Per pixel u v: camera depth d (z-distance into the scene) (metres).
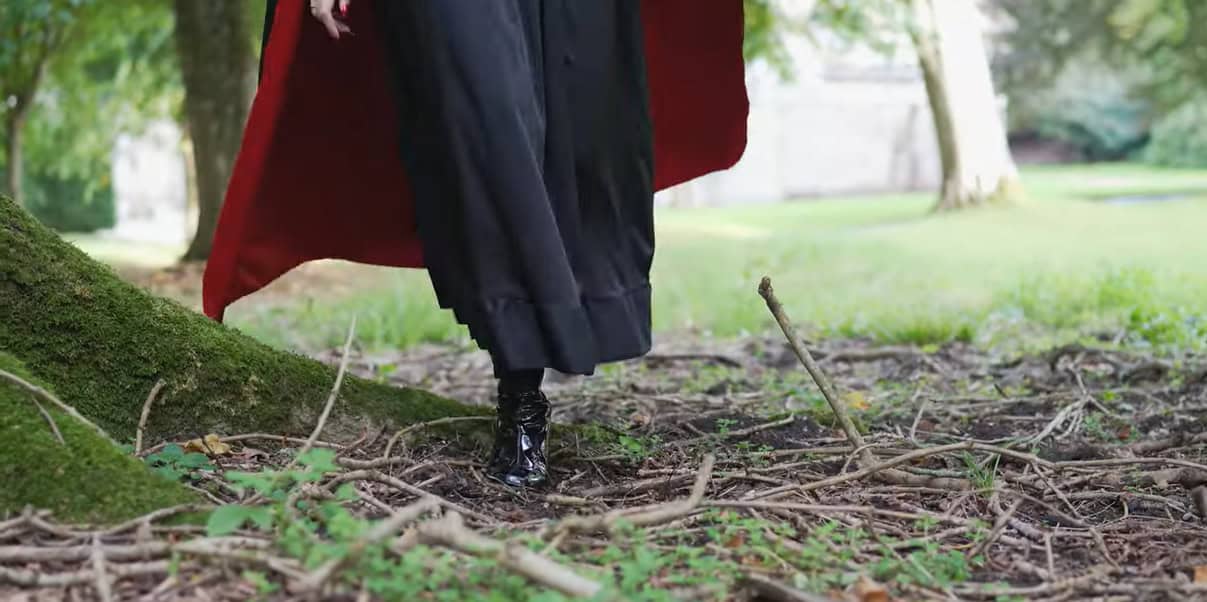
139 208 31.08
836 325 8.33
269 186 3.75
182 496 2.81
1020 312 8.24
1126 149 32.44
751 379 6.23
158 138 26.41
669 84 4.22
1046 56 30.97
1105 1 27.75
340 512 2.55
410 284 11.47
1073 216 16.58
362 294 10.45
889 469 3.59
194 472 3.18
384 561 2.44
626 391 5.56
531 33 3.21
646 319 3.46
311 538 2.50
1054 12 29.11
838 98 28.53
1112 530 3.22
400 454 3.69
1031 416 4.81
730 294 10.36
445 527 2.44
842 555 2.80
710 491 3.48
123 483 2.79
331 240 3.92
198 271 13.38
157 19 17.53
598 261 3.37
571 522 2.69
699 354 6.86
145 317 3.52
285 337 7.91
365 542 2.31
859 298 10.05
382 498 3.26
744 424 4.48
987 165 18.23
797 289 11.02
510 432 3.47
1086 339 6.76
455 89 3.08
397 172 3.88
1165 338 6.61
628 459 3.81
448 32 3.07
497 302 3.11
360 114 3.76
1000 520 3.05
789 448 4.12
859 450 3.68
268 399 3.64
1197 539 3.16
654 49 4.16
